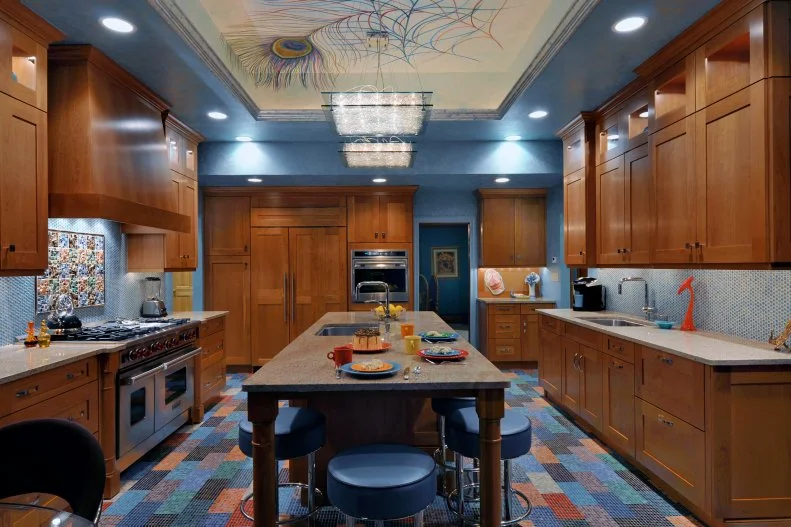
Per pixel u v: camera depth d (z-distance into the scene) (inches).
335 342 112.1
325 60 159.9
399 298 240.4
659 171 125.2
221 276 238.8
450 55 157.5
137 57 117.7
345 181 223.3
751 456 90.4
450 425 89.5
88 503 52.4
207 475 121.8
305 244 239.6
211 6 122.9
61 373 95.3
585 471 122.4
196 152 190.2
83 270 141.3
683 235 114.6
